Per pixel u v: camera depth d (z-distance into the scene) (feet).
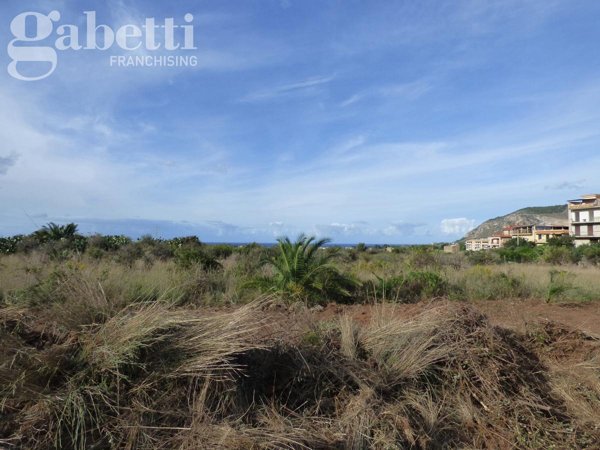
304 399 12.94
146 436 10.19
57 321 12.69
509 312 25.41
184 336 12.30
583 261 77.61
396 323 16.16
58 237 68.33
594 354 17.58
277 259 31.19
